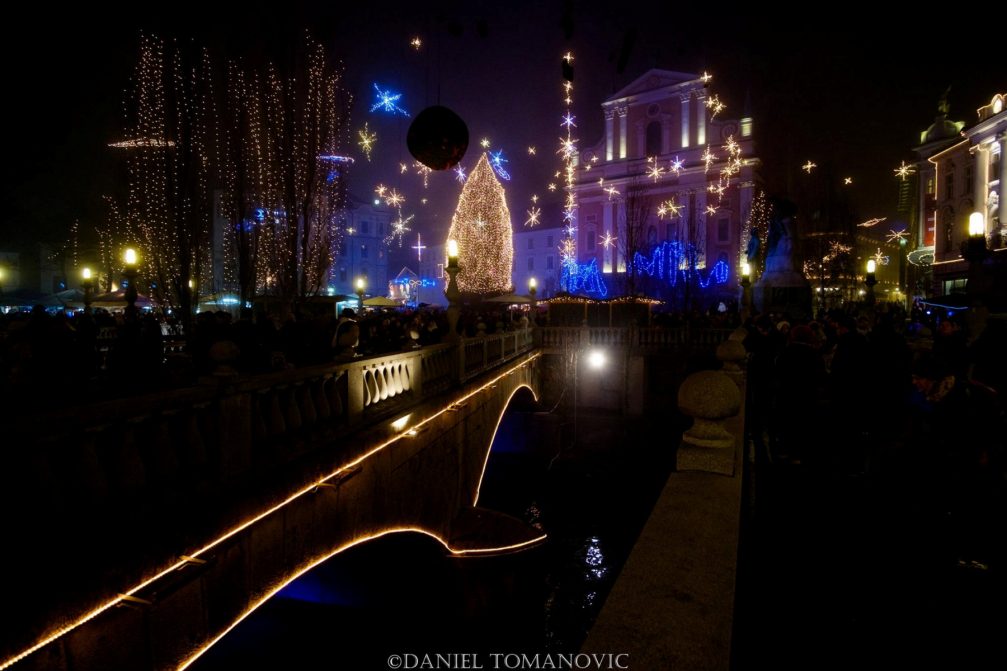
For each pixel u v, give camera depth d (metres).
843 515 5.57
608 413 26.25
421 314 19.88
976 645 3.56
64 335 6.80
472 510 13.61
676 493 3.34
